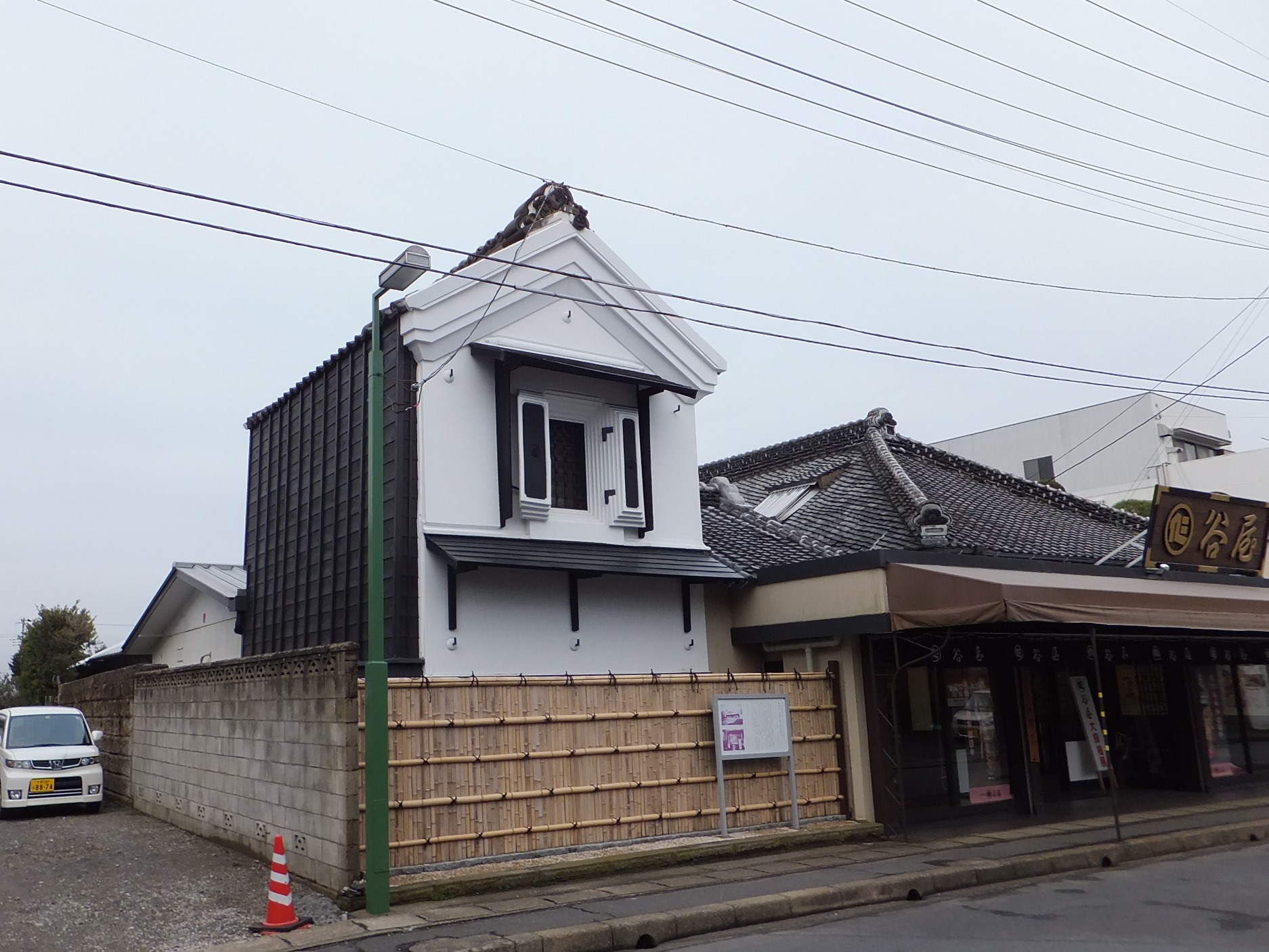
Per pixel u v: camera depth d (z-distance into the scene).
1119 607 12.04
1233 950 7.55
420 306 12.15
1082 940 7.88
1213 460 36.75
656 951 8.01
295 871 10.02
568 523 13.15
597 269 13.84
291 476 15.60
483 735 10.06
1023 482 20.58
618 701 11.12
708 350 14.69
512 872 9.55
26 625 37.38
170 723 14.85
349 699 9.29
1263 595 15.88
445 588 11.98
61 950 7.75
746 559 14.95
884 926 8.53
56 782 15.41
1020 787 14.30
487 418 12.68
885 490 16.77
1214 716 17.52
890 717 12.82
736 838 11.33
